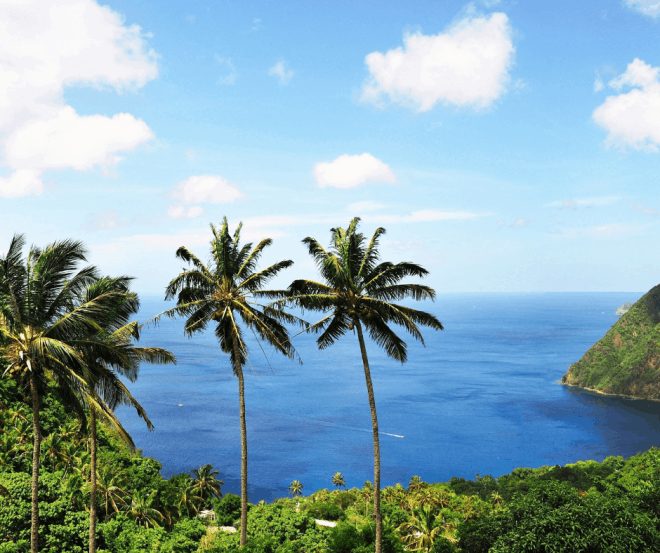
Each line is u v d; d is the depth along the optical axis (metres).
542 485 42.31
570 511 36.75
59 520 42.41
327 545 47.09
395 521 77.62
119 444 91.06
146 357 29.95
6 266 23.52
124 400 27.91
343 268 30.78
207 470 87.56
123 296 27.84
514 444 190.38
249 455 171.62
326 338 32.41
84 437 74.94
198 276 33.50
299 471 157.88
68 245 25.33
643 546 34.75
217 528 58.03
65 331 25.02
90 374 25.53
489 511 89.56
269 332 33.44
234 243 34.66
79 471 60.38
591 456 178.25
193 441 185.50
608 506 37.62
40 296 24.55
